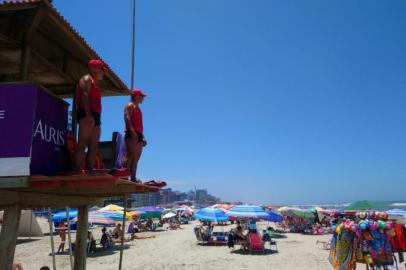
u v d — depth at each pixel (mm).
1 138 4266
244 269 15633
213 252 20766
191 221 62750
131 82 7258
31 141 4262
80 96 4859
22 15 4891
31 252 21547
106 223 22734
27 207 5398
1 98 4355
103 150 6461
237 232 22109
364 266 14781
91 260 18656
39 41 5824
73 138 5512
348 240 10250
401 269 12586
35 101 4371
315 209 39406
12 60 6020
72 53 6410
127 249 22969
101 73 5215
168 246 24109
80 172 4617
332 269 15367
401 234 11148
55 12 4797
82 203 7355
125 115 6176
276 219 22438
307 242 25344
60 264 17516
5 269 4594
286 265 16406
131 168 6066
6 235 4766
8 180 4176
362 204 26406
